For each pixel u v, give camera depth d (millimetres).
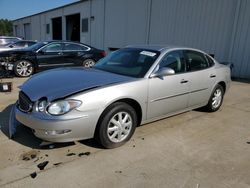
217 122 4668
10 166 2861
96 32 19141
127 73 3828
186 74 4277
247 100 6535
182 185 2680
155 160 3148
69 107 2910
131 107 3469
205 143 3723
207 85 4805
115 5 16734
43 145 3258
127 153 3285
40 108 2973
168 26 13070
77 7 21312
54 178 2682
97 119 3113
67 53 9602
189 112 5184
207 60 4949
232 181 2791
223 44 10688
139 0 14703
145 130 4074
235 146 3680
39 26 30547
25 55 8711
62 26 24531
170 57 4113
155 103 3793
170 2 12773
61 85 3256
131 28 15633
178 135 3955
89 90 3082
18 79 8367
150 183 2682
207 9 11102
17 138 3537
